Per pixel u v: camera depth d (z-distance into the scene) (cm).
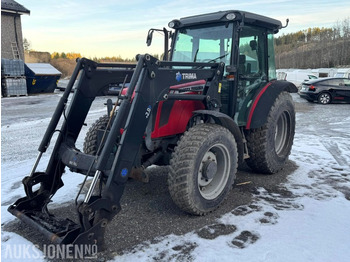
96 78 362
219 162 367
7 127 870
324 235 299
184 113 370
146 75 299
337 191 404
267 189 413
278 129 505
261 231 306
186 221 328
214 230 309
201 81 370
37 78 1827
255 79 451
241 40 417
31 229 314
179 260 262
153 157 360
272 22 451
